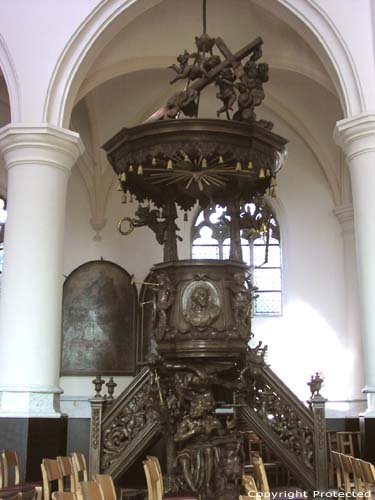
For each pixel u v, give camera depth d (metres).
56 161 11.73
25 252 11.32
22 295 11.20
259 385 11.20
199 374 10.19
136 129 10.27
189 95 10.62
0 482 8.79
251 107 10.73
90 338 17.45
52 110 11.89
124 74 15.87
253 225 11.73
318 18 11.76
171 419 10.65
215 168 10.98
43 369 11.05
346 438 16.42
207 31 15.33
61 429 11.06
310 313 18.14
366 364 10.58
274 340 18.03
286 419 10.99
